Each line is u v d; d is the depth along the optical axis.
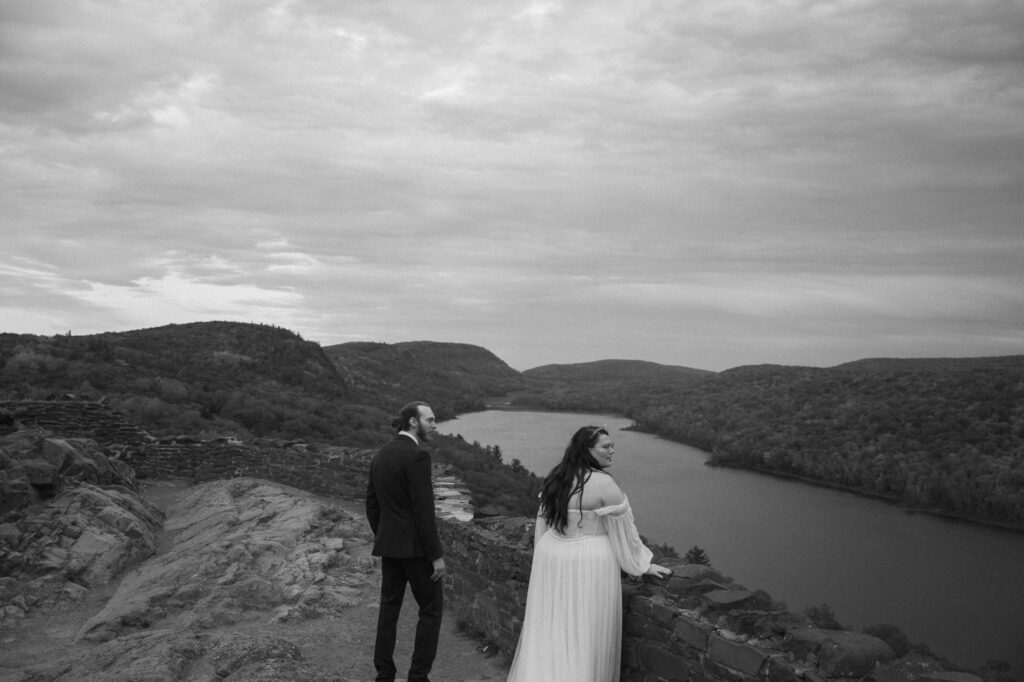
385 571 5.88
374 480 5.84
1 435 14.73
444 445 48.22
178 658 6.43
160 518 14.46
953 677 3.63
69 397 25.17
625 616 5.34
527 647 5.00
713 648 4.54
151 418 29.00
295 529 11.92
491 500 28.39
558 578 4.96
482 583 7.95
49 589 9.78
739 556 55.91
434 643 5.79
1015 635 42.09
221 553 10.51
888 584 50.69
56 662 6.86
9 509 11.42
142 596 9.20
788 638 4.25
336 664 7.52
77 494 12.30
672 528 62.62
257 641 6.82
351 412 50.16
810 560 55.09
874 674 3.78
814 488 78.88
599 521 5.09
